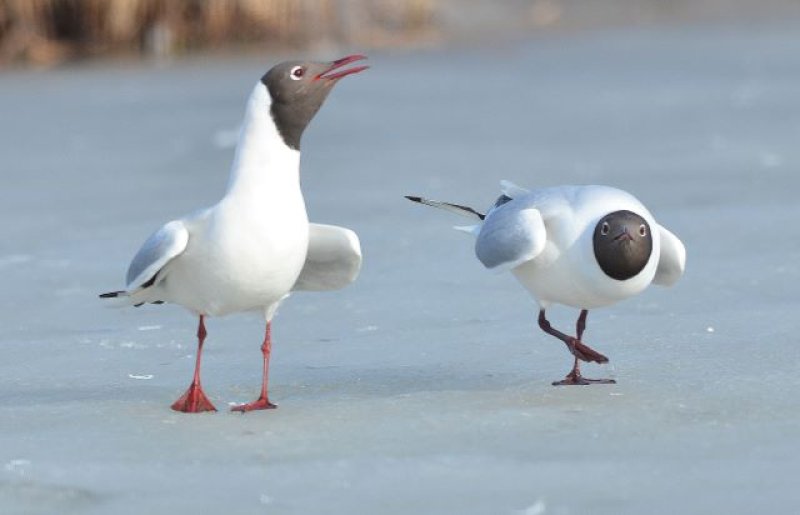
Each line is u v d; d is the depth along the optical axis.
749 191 19.06
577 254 10.17
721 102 26.94
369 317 13.30
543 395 10.49
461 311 13.45
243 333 12.86
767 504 8.00
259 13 34.69
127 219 18.22
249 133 9.91
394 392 10.73
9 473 8.84
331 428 9.74
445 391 10.69
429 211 18.25
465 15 39.41
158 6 34.31
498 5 40.62
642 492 8.24
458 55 34.12
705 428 9.50
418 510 8.02
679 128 24.39
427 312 13.43
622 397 10.36
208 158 22.52
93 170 21.72
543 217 10.37
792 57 32.41
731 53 33.50
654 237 10.21
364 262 15.57
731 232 16.61
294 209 9.94
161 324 13.27
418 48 35.12
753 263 15.00
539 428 9.60
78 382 11.28
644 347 11.90
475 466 8.79
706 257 15.38
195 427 9.88
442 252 15.98
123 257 16.19
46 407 10.49
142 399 10.72
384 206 18.59
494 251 10.50
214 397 10.79
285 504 8.18
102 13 33.97
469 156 22.27
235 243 9.80
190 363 11.89
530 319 13.07
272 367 11.67
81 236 17.31
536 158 22.02
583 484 8.41
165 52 34.09
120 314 13.66
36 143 24.06
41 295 14.50
